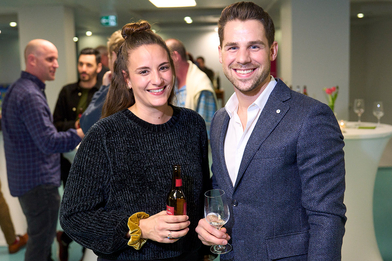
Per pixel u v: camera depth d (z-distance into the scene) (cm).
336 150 111
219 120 143
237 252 127
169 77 123
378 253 244
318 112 113
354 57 1018
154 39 123
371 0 670
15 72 1158
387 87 884
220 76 1157
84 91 369
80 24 902
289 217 119
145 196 123
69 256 288
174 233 110
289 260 117
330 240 106
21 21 640
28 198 247
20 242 310
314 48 581
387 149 640
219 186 135
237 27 118
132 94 137
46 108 243
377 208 386
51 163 254
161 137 128
